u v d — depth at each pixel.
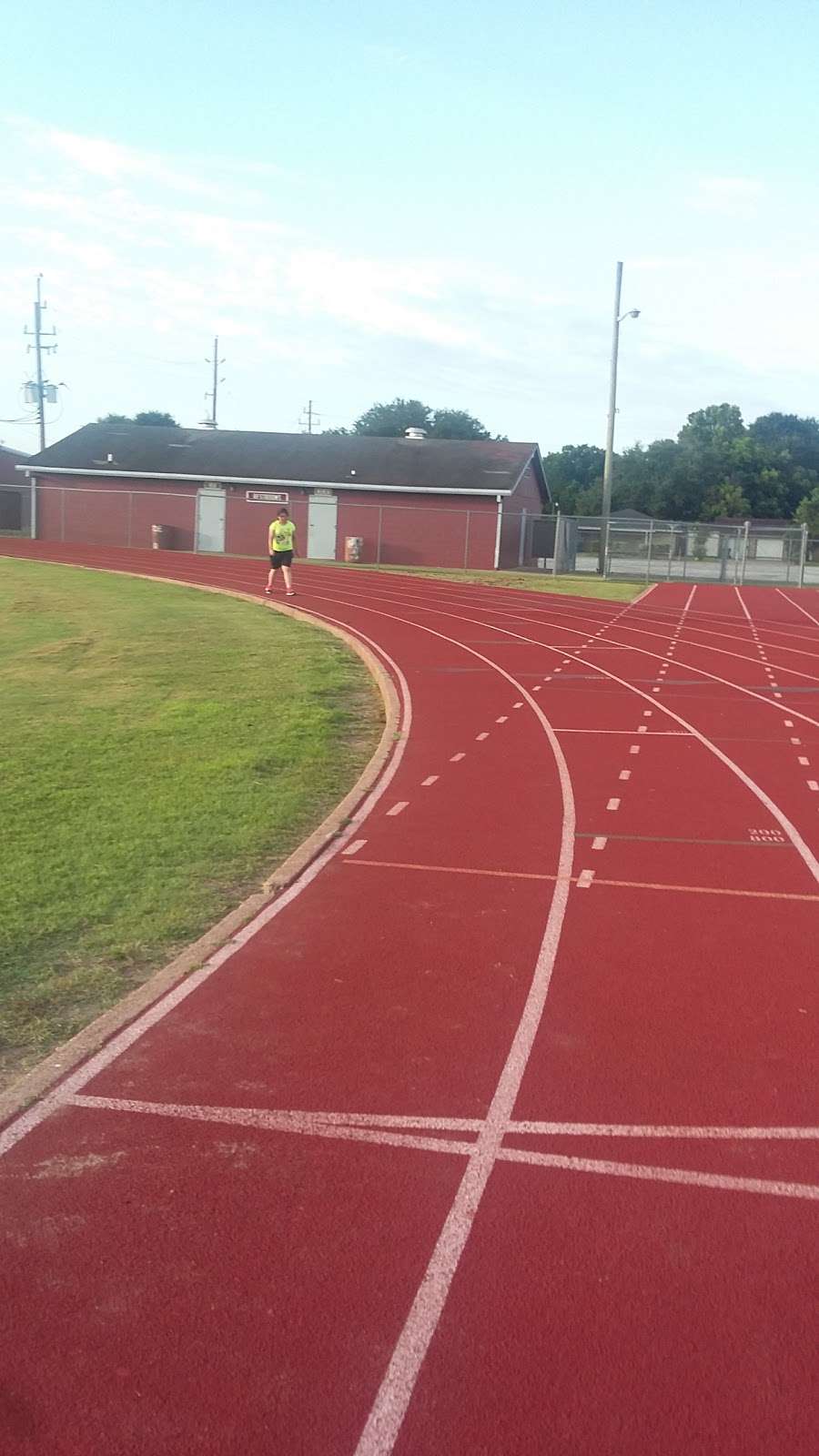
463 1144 4.62
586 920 7.23
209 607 26.03
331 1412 3.21
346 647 20.80
